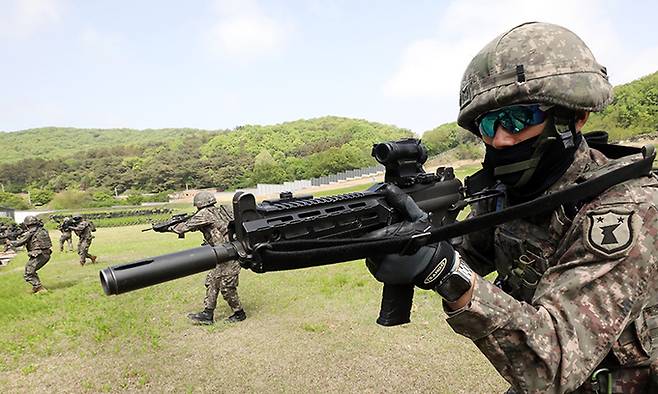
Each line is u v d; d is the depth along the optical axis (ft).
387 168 6.01
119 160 301.43
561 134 5.30
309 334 19.92
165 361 18.60
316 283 28.17
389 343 18.13
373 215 5.32
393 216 5.48
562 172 5.40
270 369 17.03
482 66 5.43
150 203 217.36
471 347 17.34
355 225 5.17
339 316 21.90
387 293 5.30
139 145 371.15
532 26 5.40
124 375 17.74
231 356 18.48
